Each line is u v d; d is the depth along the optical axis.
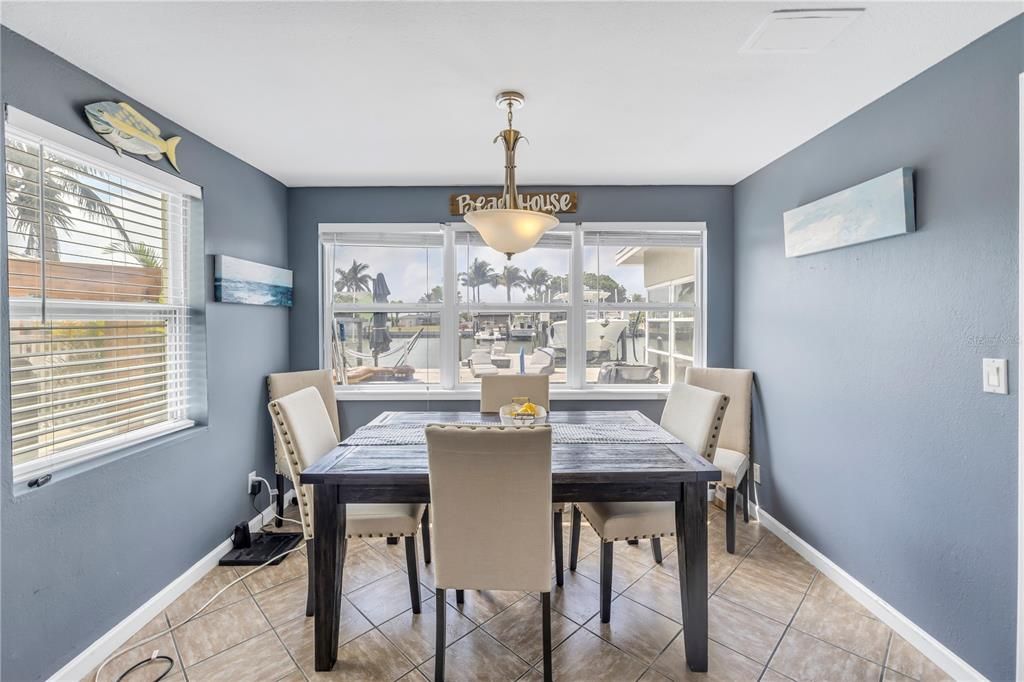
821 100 2.03
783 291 2.70
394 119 2.21
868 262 2.06
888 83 1.88
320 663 1.69
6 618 1.47
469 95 1.97
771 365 2.83
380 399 3.27
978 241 1.57
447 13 1.45
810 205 2.36
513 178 2.03
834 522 2.28
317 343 3.34
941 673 1.68
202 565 2.32
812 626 1.93
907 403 1.86
